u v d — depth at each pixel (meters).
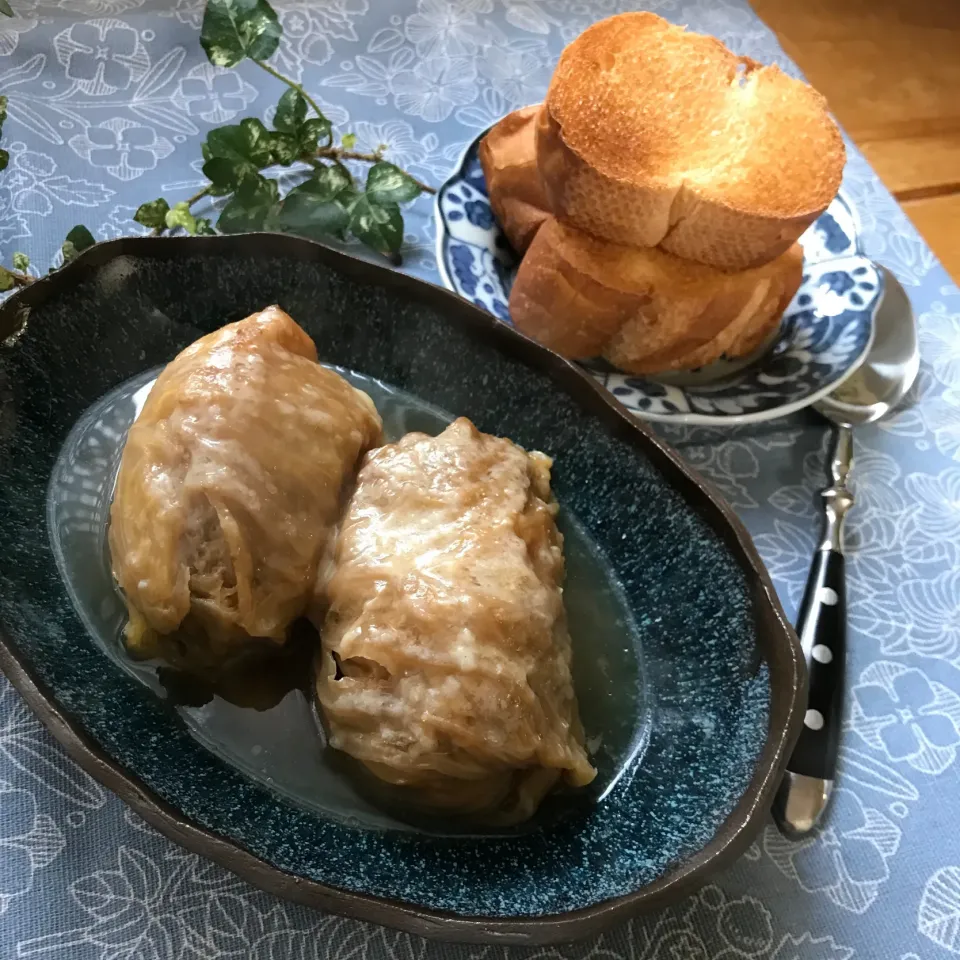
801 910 0.26
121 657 0.26
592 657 0.27
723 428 0.34
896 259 0.40
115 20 0.43
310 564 0.26
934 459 0.35
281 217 0.36
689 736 0.26
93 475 0.28
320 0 0.45
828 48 0.49
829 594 0.30
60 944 0.23
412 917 0.21
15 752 0.25
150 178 0.38
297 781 0.25
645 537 0.28
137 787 0.22
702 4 0.49
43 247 0.35
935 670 0.30
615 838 0.24
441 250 0.35
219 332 0.27
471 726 0.23
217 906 0.24
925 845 0.27
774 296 0.33
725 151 0.33
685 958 0.25
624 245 0.33
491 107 0.43
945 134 0.46
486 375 0.30
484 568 0.24
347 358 0.32
